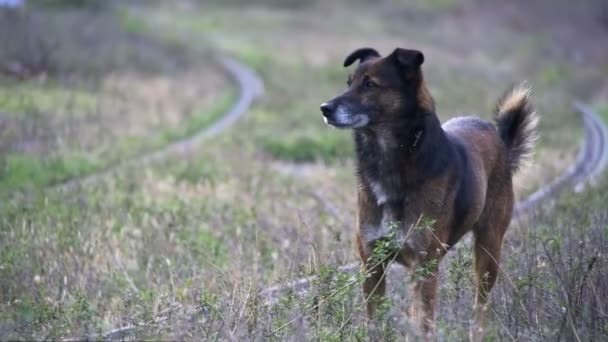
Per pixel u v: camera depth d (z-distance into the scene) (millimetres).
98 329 8516
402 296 8914
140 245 12102
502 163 10375
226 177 18359
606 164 21219
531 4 85062
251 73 40875
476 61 55938
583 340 8297
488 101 35688
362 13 75812
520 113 11039
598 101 44812
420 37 66312
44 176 18094
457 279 9109
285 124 28062
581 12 86062
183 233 12648
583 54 73250
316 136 24125
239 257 10883
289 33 61219
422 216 8609
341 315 8422
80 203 14273
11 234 11375
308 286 9523
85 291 10000
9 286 9930
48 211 13156
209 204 15305
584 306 8742
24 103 24922
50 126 22250
